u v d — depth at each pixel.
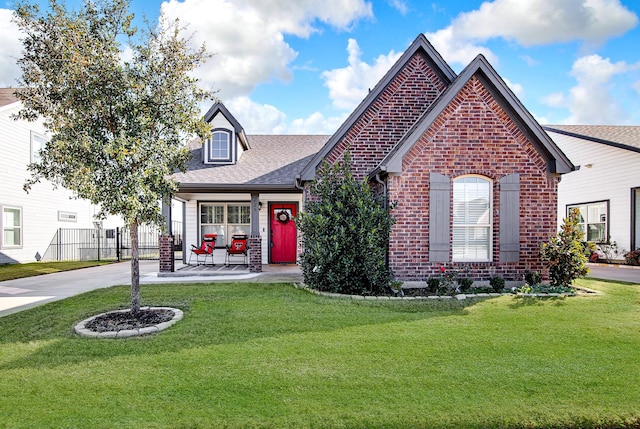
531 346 5.03
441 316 6.45
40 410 3.46
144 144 6.06
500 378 4.06
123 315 6.57
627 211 14.55
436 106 8.73
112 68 6.05
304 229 8.98
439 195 8.84
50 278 11.68
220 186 11.30
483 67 8.80
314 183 9.18
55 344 5.23
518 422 3.25
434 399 3.61
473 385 3.90
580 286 9.09
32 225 17.23
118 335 5.54
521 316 6.42
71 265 15.62
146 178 6.14
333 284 8.30
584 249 8.85
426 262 8.85
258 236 11.81
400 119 10.82
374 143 10.77
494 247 8.96
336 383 3.95
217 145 13.41
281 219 14.62
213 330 5.73
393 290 8.25
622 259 14.68
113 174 5.87
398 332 5.60
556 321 6.14
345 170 9.02
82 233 20.56
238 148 13.87
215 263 14.54
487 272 8.93
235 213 14.77
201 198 14.59
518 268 8.97
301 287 9.09
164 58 6.48
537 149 9.05
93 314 6.79
